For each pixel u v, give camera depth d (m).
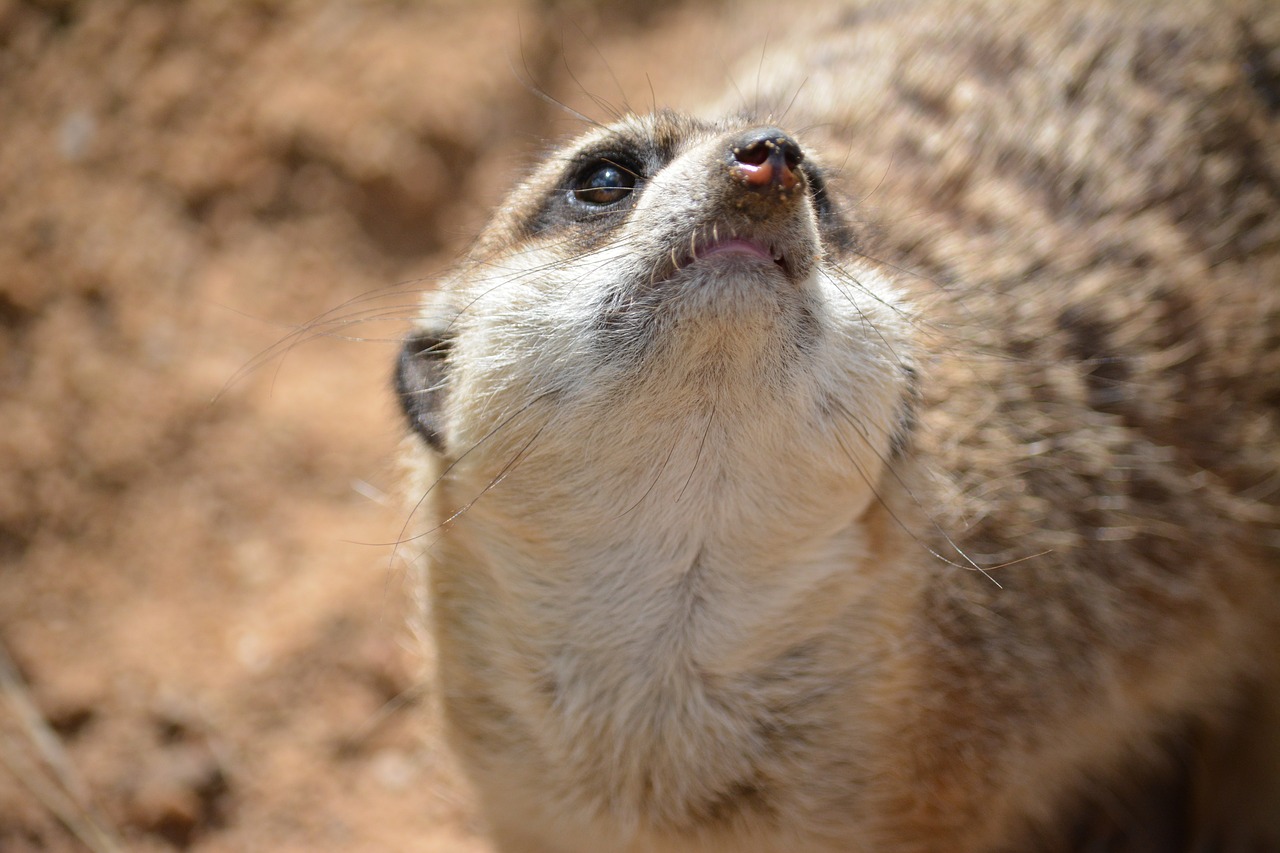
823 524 2.79
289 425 5.07
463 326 3.00
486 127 5.78
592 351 2.60
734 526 2.76
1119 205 3.75
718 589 2.86
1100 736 3.86
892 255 3.46
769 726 2.92
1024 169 3.82
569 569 2.86
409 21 5.85
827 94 4.14
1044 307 3.55
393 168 5.62
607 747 2.96
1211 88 3.89
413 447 3.26
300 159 5.57
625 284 2.57
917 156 3.84
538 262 2.87
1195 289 3.70
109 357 5.06
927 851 3.22
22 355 5.02
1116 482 3.52
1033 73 4.00
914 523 3.01
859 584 2.89
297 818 4.30
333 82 5.68
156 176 5.41
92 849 4.14
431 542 3.10
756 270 2.45
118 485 4.85
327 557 4.82
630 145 2.96
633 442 2.63
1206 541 3.65
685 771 2.95
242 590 4.75
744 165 2.44
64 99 5.44
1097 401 3.56
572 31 6.03
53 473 4.82
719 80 5.43
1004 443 3.35
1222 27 3.98
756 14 5.73
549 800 3.09
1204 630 3.77
